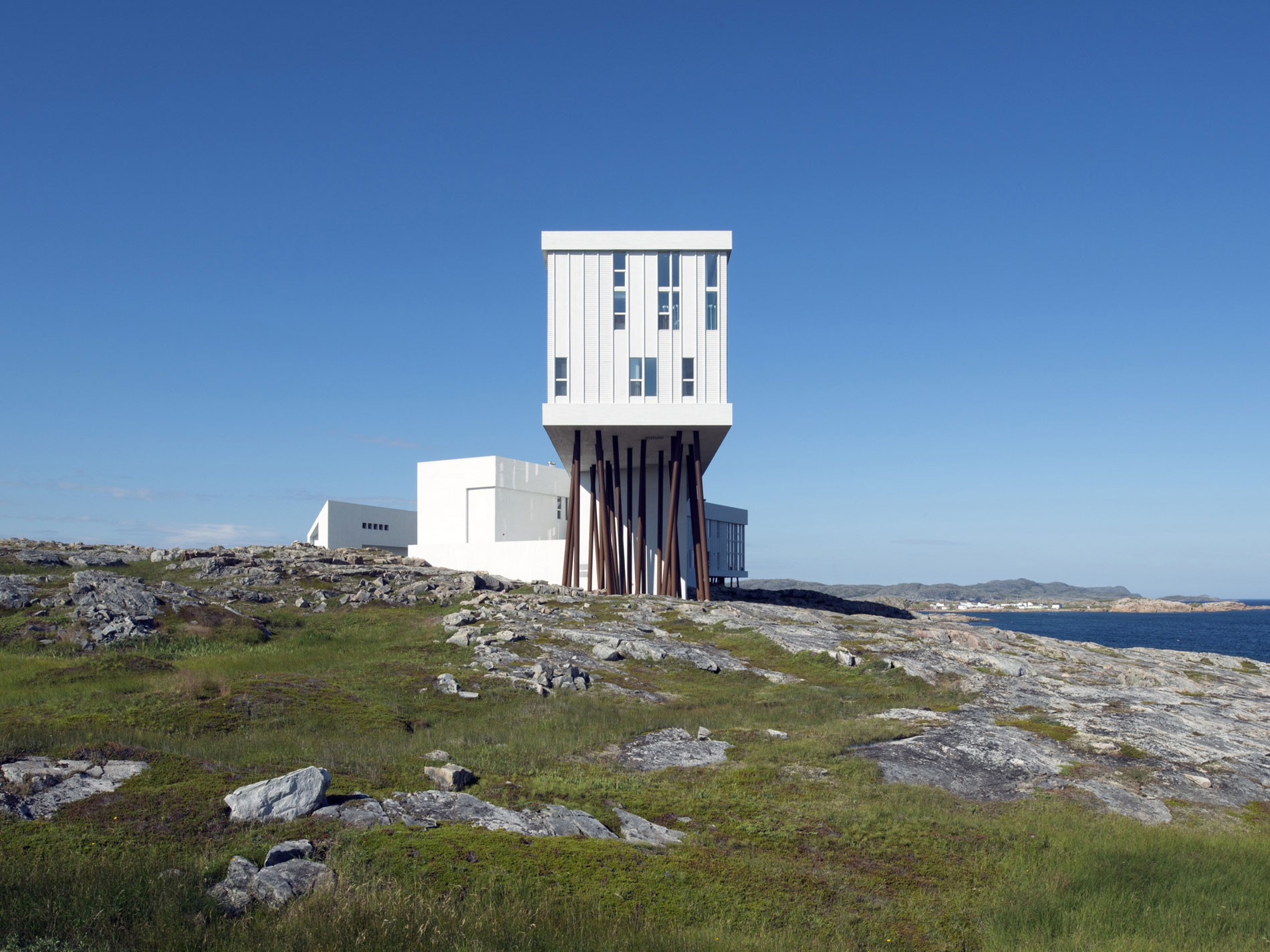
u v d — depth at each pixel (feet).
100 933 32.99
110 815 44.73
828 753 71.05
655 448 209.87
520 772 61.52
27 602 122.93
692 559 231.09
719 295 183.73
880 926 40.86
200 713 70.33
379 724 72.54
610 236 183.42
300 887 37.83
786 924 40.24
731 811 56.13
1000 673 117.50
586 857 43.78
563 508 264.72
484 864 41.47
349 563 193.47
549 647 113.70
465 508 238.68
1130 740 80.48
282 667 100.42
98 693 76.89
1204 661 166.30
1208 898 45.29
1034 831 55.36
